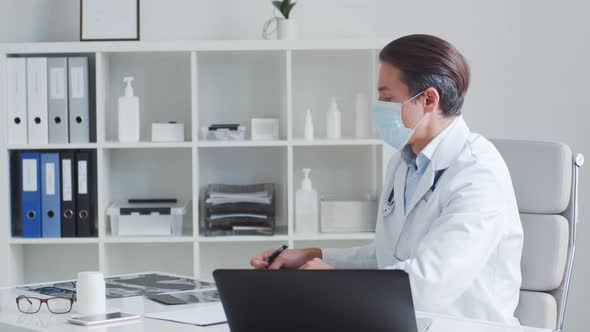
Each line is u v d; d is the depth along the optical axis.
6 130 3.21
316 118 3.49
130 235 3.28
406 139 1.96
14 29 3.44
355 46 3.18
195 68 3.21
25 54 3.36
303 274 1.25
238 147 3.52
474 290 1.86
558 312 2.04
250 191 3.33
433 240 1.75
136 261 3.52
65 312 1.74
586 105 3.48
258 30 3.46
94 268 3.52
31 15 3.44
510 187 1.92
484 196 1.80
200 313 1.71
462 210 1.79
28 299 1.79
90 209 3.30
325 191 3.53
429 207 1.90
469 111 3.49
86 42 3.20
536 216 2.05
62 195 3.27
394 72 1.92
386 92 1.94
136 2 3.28
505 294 1.90
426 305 1.67
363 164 3.53
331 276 1.23
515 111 3.48
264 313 1.29
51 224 3.27
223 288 1.30
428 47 1.90
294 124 3.50
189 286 2.06
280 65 3.47
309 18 3.46
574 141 3.49
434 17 3.46
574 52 3.47
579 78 3.48
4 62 3.20
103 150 3.25
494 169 1.86
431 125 1.94
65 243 3.42
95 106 3.40
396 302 1.22
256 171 3.53
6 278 3.24
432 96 1.90
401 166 2.07
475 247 1.73
